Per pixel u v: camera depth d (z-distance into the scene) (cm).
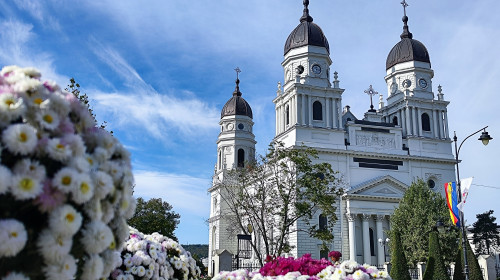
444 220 4772
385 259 5534
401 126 6581
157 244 1273
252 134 8500
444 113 6600
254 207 4478
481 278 3344
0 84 576
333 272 1223
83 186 541
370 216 5719
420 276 4066
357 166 5912
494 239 8100
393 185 5841
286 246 4066
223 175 7506
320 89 6122
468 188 3044
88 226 565
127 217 690
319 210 5609
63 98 589
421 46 6912
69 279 539
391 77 7019
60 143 551
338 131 5997
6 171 498
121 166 649
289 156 4384
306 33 6372
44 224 534
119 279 1121
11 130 513
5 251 490
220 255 3158
